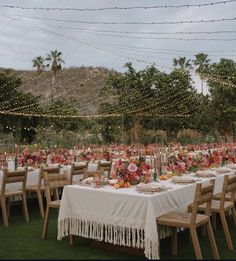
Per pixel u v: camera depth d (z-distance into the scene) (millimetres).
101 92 24156
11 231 5441
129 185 4793
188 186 5074
